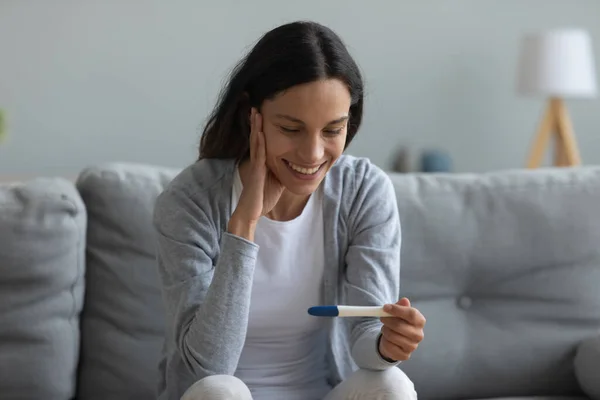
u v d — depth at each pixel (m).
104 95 3.53
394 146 3.84
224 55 3.61
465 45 3.86
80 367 1.99
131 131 3.57
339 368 1.75
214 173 1.71
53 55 3.46
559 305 2.08
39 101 3.47
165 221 1.68
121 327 1.99
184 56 3.58
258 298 1.71
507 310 2.09
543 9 3.92
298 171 1.56
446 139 3.89
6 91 3.44
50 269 1.91
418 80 3.83
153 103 3.57
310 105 1.49
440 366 2.02
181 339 1.62
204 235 1.67
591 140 4.07
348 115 1.55
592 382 1.98
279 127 1.53
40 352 1.91
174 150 3.62
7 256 1.87
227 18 3.60
